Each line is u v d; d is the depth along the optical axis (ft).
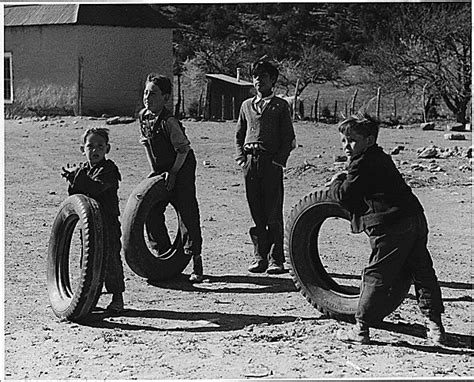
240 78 95.25
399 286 20.47
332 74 95.91
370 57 92.48
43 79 82.89
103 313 23.43
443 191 45.60
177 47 97.81
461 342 20.74
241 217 39.32
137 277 27.99
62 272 23.95
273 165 27.86
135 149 63.16
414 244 20.16
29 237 34.22
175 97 93.97
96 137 23.03
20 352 19.94
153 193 26.78
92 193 23.09
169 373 18.44
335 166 54.80
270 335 21.26
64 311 22.52
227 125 78.33
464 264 29.68
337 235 35.42
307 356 19.58
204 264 29.78
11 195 45.21
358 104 91.76
